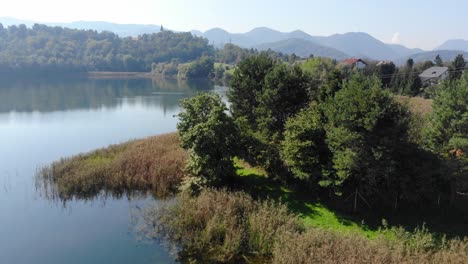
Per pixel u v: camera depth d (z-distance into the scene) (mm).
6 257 17359
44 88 103875
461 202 22172
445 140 22266
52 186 25812
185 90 110125
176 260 16938
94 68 186500
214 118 22688
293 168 22344
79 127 51281
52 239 19156
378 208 21453
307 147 21594
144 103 78250
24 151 37719
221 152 22984
